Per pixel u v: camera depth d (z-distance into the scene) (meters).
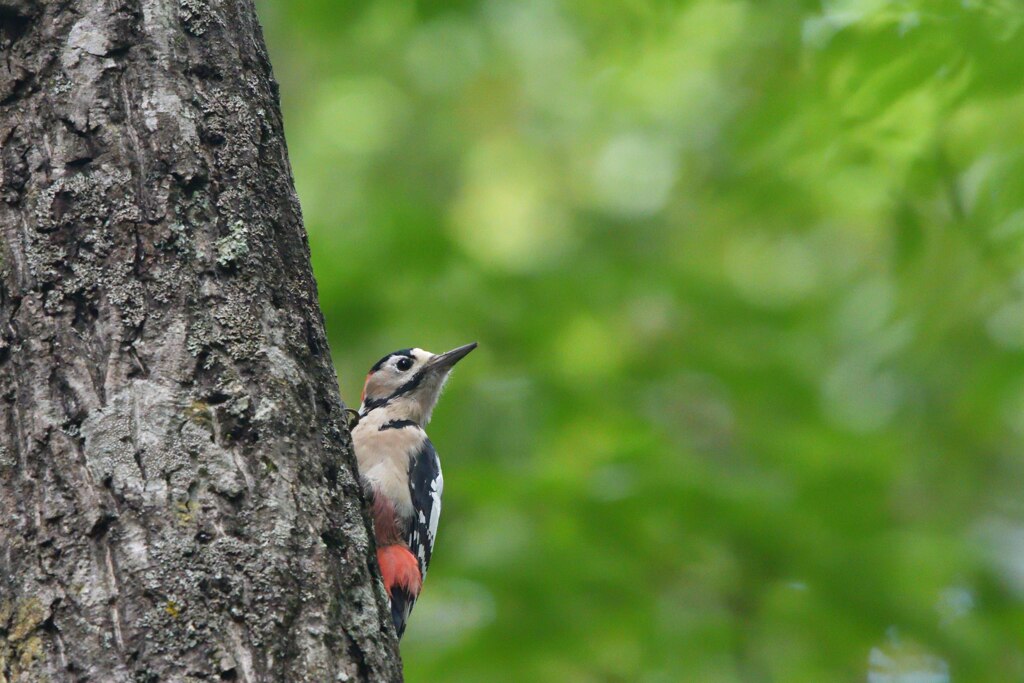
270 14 16.47
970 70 10.16
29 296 5.10
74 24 5.46
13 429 4.96
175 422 4.91
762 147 12.22
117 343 5.02
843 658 11.48
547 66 18.42
